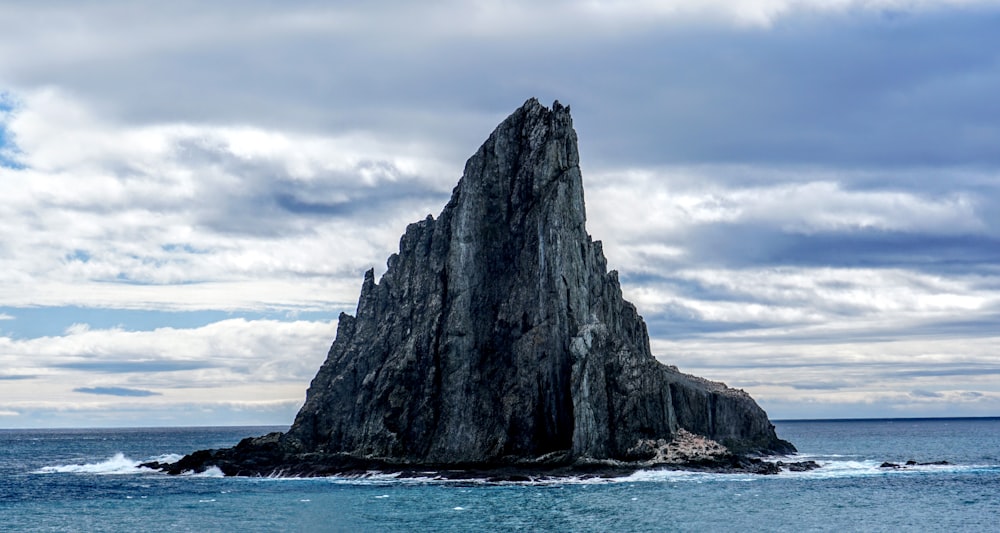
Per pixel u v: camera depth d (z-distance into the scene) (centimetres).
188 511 12738
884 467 18575
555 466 15850
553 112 18300
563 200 17412
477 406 16775
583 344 16338
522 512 12162
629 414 16312
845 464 19112
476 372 17050
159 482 16775
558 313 16738
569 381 16450
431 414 16925
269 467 17438
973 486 15062
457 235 17825
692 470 16012
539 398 16425
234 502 13500
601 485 14662
